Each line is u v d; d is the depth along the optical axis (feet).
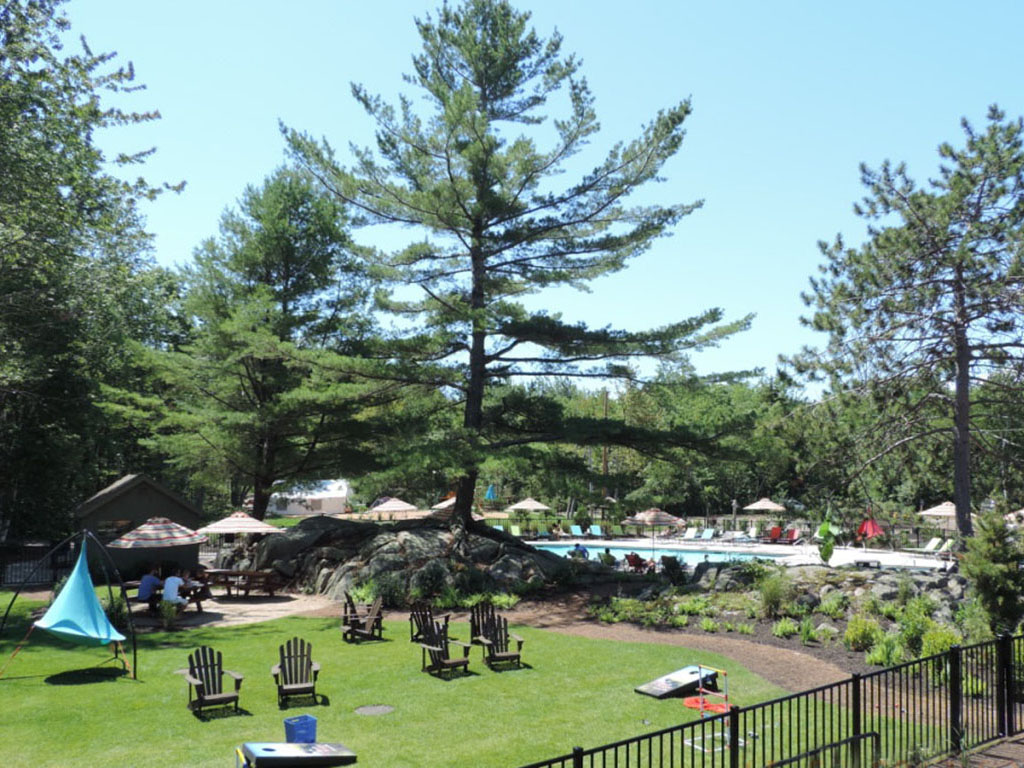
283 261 107.86
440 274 92.02
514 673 49.44
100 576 90.02
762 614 65.26
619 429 87.71
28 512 115.85
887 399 95.40
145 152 75.05
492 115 96.63
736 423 86.17
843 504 102.22
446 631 51.13
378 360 88.12
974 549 50.29
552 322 87.10
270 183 110.11
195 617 71.05
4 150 68.18
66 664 51.65
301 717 35.47
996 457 97.09
